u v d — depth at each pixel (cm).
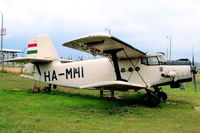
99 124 599
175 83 1059
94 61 1193
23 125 515
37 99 1019
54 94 1228
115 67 1020
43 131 480
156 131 550
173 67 1020
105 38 808
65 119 633
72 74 1238
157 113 820
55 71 1290
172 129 579
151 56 1058
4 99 943
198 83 2316
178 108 941
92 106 926
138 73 1072
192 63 1060
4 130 460
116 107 910
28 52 1364
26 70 1386
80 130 511
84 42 862
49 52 1309
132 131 537
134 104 1016
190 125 634
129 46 918
